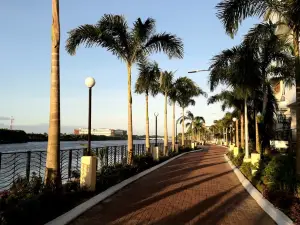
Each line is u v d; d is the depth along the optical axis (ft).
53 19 27.04
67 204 24.36
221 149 157.89
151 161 59.93
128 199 29.45
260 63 48.91
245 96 54.95
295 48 32.45
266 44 45.57
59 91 26.78
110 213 24.11
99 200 28.12
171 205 27.04
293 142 68.18
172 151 101.55
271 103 71.41
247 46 40.65
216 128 307.37
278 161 37.65
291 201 24.61
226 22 35.04
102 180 33.58
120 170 40.50
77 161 35.78
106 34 46.88
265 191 29.09
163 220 22.30
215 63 50.83
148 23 50.34
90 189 29.89
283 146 79.30
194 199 29.76
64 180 33.68
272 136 79.82
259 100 69.41
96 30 45.24
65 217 21.56
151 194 31.99
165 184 38.73
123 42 49.62
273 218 23.08
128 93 50.85
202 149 156.15
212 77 51.67
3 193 20.66
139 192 33.09
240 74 44.70
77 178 32.73
